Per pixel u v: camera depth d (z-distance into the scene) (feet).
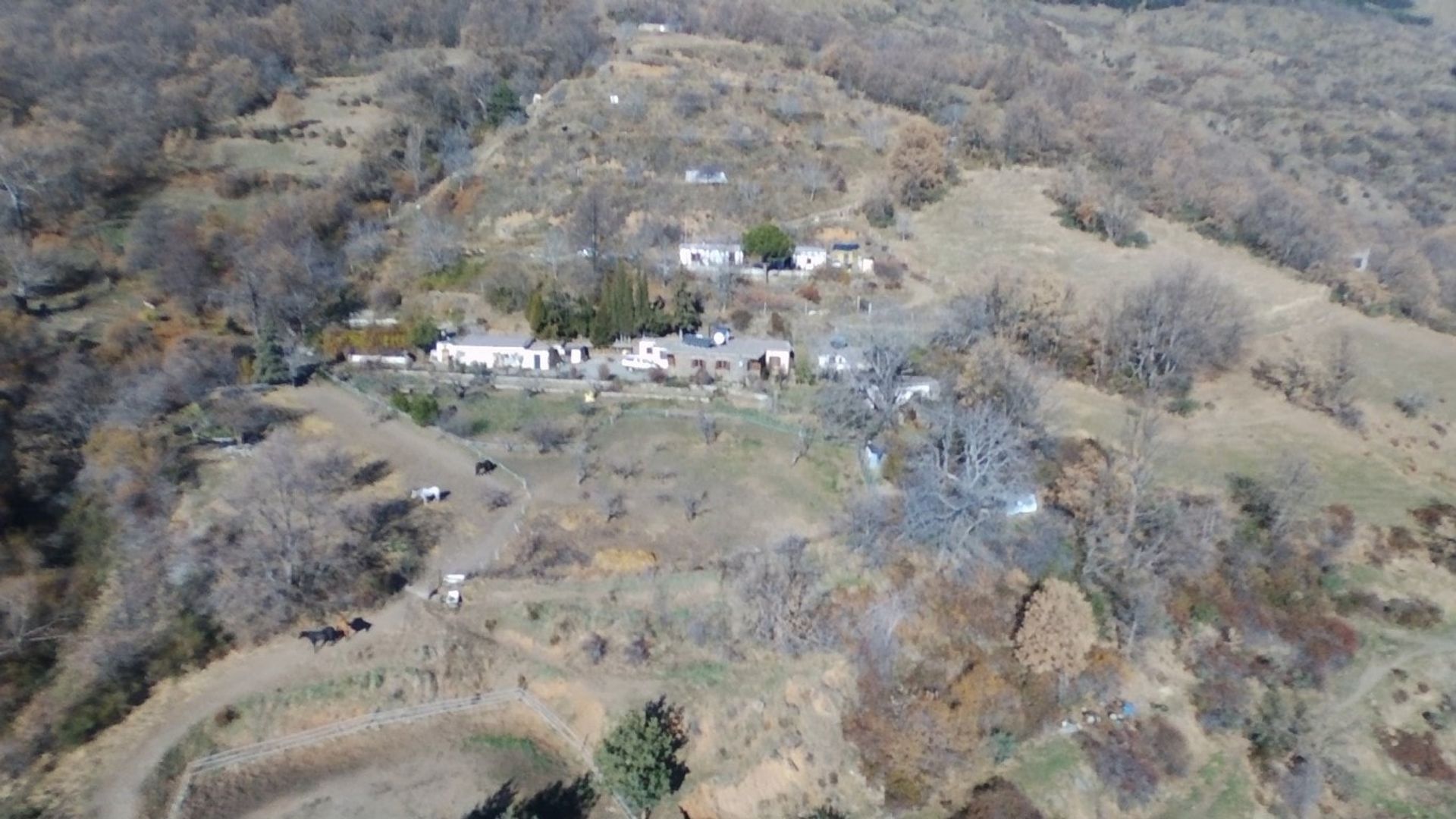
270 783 188.85
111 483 245.45
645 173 418.51
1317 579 258.57
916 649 220.84
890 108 511.40
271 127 445.78
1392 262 426.92
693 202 403.13
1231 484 284.00
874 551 237.66
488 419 285.23
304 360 308.19
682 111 465.88
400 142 436.76
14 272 320.70
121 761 189.47
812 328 333.21
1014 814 197.77
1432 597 259.80
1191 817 209.97
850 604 224.53
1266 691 234.99
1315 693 236.02
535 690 207.21
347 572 222.28
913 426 285.23
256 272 328.70
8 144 371.35
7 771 187.42
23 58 440.86
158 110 430.61
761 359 309.01
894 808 198.59
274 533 226.79
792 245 367.25
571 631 214.69
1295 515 274.57
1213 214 451.12
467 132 448.65
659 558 232.73
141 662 204.13
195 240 345.51
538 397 297.74
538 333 324.19
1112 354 329.11
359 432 276.82
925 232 411.95
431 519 242.58
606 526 242.99
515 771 193.16
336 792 187.62
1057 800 206.18
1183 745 221.46
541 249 367.25
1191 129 592.60
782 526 246.68
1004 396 287.89
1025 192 454.81
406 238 377.50
